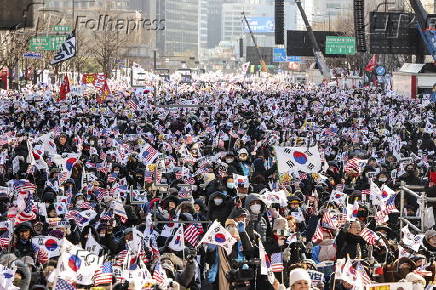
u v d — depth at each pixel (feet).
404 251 96.22
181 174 148.77
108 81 586.45
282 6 479.82
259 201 100.01
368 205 121.80
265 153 186.19
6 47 454.81
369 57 597.11
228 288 88.89
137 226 114.42
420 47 431.02
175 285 81.51
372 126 262.67
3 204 122.83
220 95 434.30
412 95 446.60
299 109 333.01
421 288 75.51
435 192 133.18
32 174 150.10
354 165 152.35
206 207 120.47
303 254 95.66
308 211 124.26
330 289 84.53
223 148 196.34
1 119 273.75
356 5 410.93
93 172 158.81
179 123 254.06
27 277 81.10
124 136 216.95
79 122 257.14
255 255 91.20
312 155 142.00
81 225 110.52
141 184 156.35
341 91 474.49
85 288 76.38
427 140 215.92
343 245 96.12
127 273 78.79
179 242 99.60
